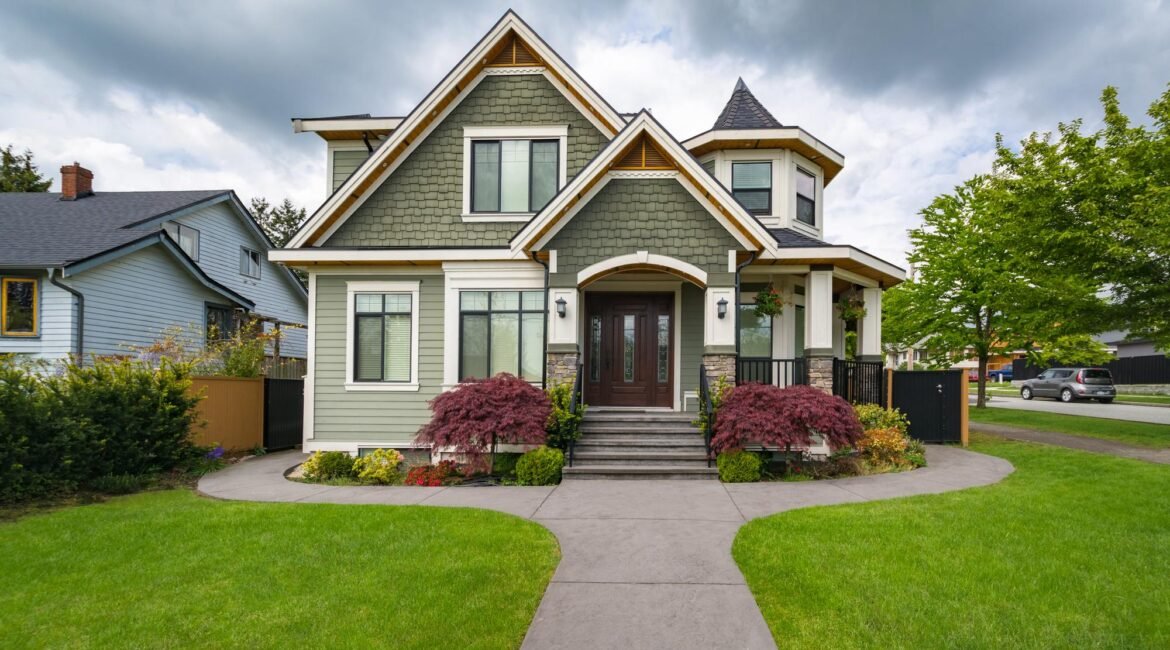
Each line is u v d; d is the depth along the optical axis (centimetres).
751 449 1003
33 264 1285
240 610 432
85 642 392
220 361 1491
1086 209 1132
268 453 1269
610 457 955
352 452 1159
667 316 1250
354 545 566
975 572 486
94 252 1380
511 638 389
